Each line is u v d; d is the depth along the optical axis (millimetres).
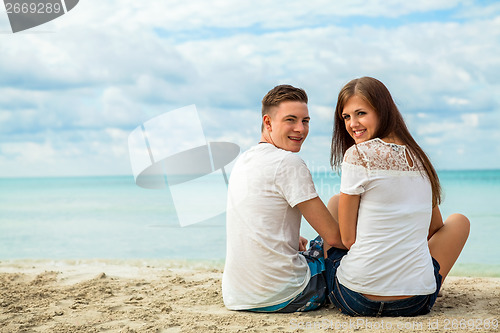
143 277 4363
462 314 2818
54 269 5074
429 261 2697
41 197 29000
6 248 10523
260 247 2834
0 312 3008
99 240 11844
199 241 11188
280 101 2904
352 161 2676
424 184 2691
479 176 44125
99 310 3049
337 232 2818
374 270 2631
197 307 3137
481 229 12992
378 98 2717
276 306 2869
